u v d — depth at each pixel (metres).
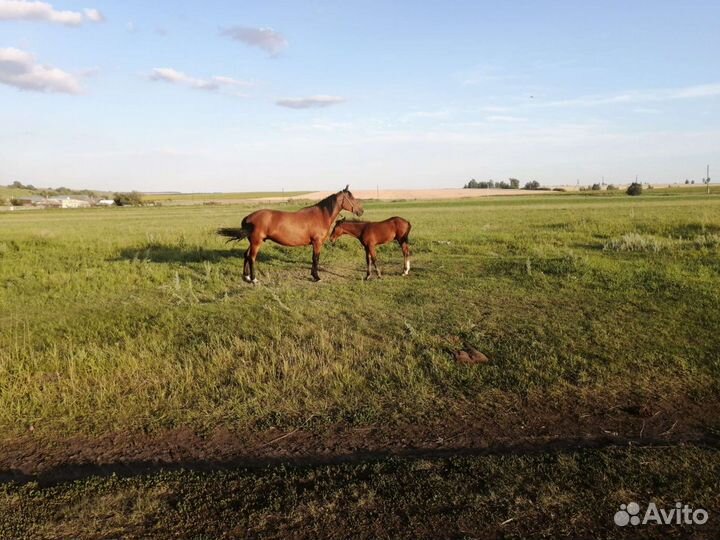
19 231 27.16
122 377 6.37
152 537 3.40
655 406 5.22
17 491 3.96
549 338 7.22
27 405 5.67
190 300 10.38
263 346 7.22
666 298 9.09
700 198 61.12
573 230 21.73
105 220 42.88
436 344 7.14
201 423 5.20
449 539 3.28
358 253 16.92
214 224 33.81
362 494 3.78
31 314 9.91
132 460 4.57
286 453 4.58
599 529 3.33
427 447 4.59
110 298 11.20
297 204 77.31
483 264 13.80
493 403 5.41
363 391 5.79
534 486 3.78
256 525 3.49
